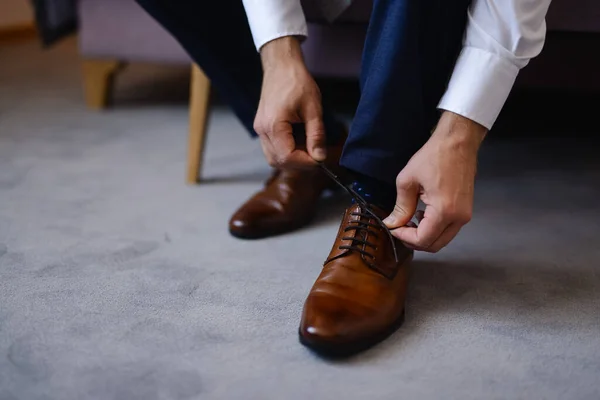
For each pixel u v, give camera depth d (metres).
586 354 0.67
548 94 2.01
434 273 0.87
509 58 0.66
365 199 0.76
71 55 2.78
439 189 0.65
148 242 0.98
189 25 0.96
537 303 0.78
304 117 0.77
